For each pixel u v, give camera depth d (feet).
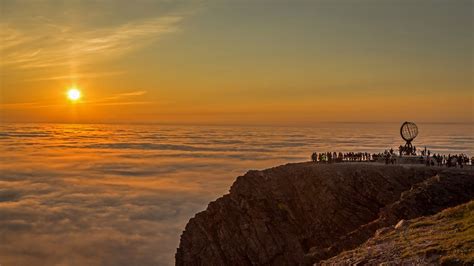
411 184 192.85
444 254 90.27
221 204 207.72
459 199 168.76
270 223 191.52
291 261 179.42
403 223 125.39
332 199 191.11
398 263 93.09
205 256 193.16
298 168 210.59
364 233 162.30
